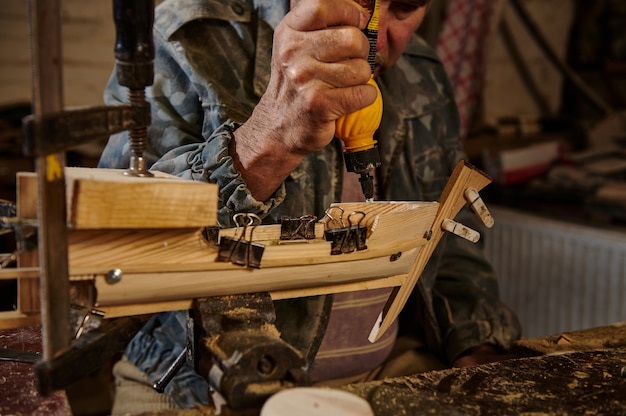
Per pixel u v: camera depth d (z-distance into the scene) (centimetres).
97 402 219
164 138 111
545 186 246
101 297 69
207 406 74
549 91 298
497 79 283
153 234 70
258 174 94
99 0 225
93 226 64
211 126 108
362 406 65
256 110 91
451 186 88
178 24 111
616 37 291
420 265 90
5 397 82
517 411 73
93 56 227
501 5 245
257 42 114
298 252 77
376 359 126
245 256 73
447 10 245
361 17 84
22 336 101
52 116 60
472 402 74
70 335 68
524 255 244
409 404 73
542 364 85
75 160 192
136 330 76
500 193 258
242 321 74
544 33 293
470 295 131
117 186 64
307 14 79
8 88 222
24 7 220
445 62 245
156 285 71
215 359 71
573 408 74
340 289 84
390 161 126
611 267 220
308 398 66
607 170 241
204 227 75
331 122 84
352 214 85
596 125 273
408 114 130
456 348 125
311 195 114
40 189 62
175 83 113
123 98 115
